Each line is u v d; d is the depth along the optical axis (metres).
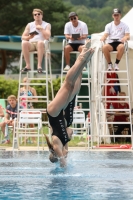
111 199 9.76
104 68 23.98
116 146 21.72
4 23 71.31
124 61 26.11
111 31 22.88
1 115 24.67
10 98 24.00
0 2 70.44
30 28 22.47
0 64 70.94
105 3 142.00
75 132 25.75
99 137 23.11
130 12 27.75
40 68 21.92
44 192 10.58
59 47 45.56
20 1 71.38
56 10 74.56
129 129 25.16
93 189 10.91
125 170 14.02
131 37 25.31
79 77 14.53
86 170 14.03
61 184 11.59
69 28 22.88
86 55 14.05
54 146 14.05
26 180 12.23
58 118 13.92
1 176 12.91
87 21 86.62
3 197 10.05
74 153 19.14
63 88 14.05
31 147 22.08
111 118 24.89
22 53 22.14
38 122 20.69
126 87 26.25
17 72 80.81
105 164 15.43
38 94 37.19
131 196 10.08
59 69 85.62
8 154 18.66
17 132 21.31
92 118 23.55
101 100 23.09
